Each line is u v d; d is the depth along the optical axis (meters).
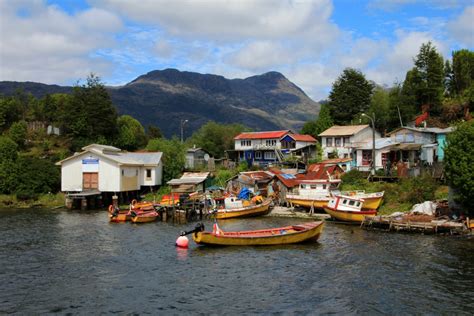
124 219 45.66
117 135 83.44
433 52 74.50
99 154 57.59
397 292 22.52
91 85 82.94
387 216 40.53
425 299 21.47
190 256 30.53
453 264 27.14
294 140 76.62
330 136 71.88
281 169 64.44
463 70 76.69
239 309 20.58
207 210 48.19
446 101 73.19
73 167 58.53
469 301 21.11
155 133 101.94
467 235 34.81
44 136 82.31
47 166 62.94
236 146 84.31
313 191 50.41
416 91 74.88
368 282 24.17
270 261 29.09
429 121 68.12
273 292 22.84
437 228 36.06
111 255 30.75
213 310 20.48
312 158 71.75
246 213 47.88
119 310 20.62
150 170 63.09
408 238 35.16
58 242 35.00
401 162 52.44
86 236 37.50
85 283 24.53
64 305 21.30
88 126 78.88
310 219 46.19
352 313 19.95
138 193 63.59
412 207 43.53
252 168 68.69
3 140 63.56
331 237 36.50
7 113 83.50
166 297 22.28
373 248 32.00
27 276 25.81
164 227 42.25
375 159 56.56
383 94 82.31
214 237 32.75
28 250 32.19
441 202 41.12
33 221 45.53
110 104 83.19
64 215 50.06
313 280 24.78
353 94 84.62
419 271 25.92
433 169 49.00
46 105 92.00
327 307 20.69
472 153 35.41
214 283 24.44
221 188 59.28
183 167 69.75
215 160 83.75
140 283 24.50
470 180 34.88
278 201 55.03
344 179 53.88
